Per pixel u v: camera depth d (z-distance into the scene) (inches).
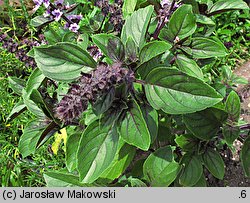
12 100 19.1
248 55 22.1
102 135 11.3
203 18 13.8
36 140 12.8
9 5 22.8
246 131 13.7
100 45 11.6
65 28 14.4
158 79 10.9
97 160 11.2
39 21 14.8
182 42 12.9
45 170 17.2
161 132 14.0
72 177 12.9
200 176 12.9
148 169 12.6
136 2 13.6
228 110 12.2
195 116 12.3
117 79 10.6
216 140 13.5
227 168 17.3
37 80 13.3
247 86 20.2
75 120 12.7
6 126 18.6
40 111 13.2
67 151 12.4
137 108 11.0
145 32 11.9
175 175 12.4
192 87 10.6
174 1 12.9
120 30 14.2
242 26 22.8
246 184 16.9
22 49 16.9
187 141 12.9
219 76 20.3
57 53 10.9
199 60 15.2
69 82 11.5
